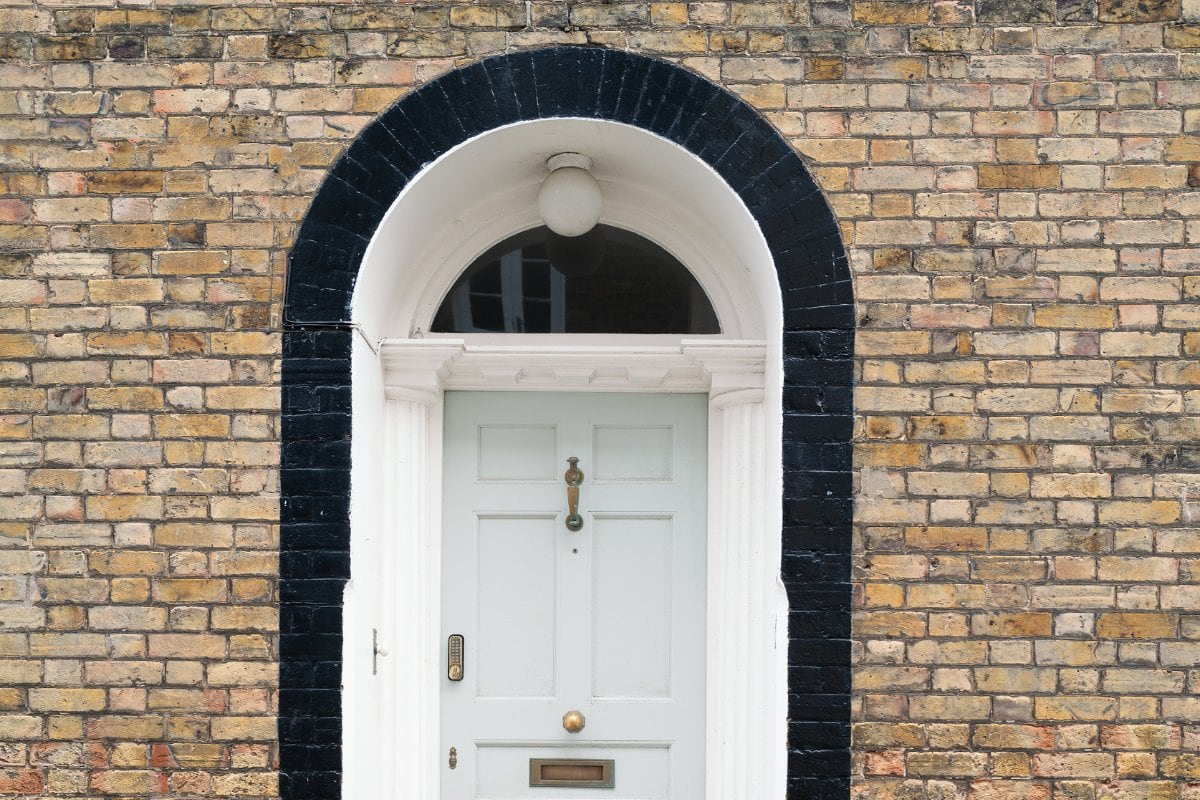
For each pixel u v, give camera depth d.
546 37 3.82
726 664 4.22
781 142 3.81
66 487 3.78
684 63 3.83
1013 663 3.73
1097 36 3.79
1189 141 3.77
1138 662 3.72
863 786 3.74
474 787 4.43
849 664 3.74
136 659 3.76
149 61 3.83
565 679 4.44
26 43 3.83
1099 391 3.75
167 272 3.81
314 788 3.73
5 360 3.80
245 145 3.82
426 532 4.33
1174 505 3.73
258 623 3.75
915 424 3.76
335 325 3.78
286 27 3.84
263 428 3.78
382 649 4.05
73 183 3.82
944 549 3.75
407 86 3.83
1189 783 3.71
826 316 3.78
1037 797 3.73
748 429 4.16
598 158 4.18
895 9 3.81
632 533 4.46
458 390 4.47
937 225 3.79
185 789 3.75
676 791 4.41
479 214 4.40
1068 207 3.78
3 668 3.76
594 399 4.47
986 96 3.80
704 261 4.39
